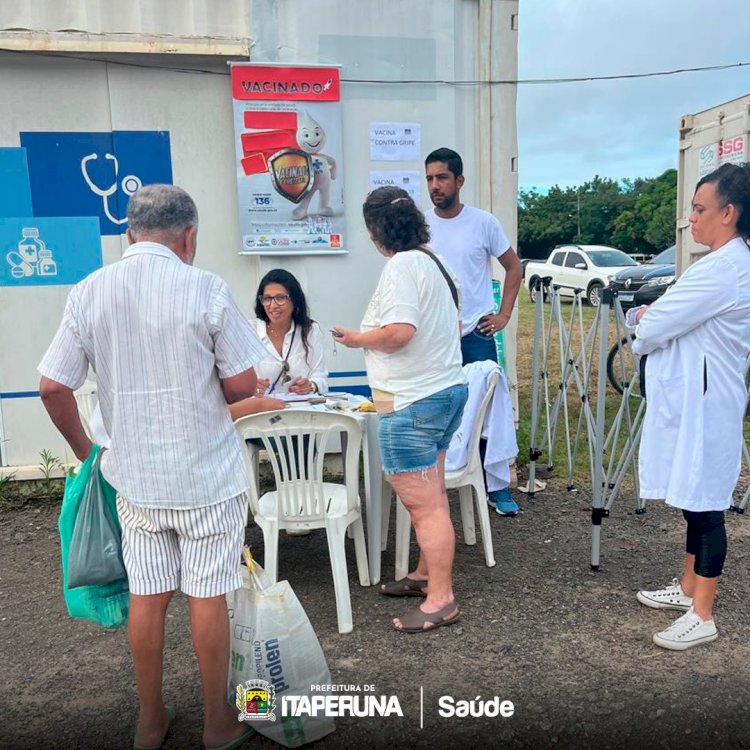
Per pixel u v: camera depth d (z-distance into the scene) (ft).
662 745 7.98
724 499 9.54
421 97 16.10
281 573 12.44
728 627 10.33
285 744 7.95
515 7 15.97
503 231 15.14
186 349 6.95
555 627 10.44
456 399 9.96
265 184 15.67
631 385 14.17
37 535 14.34
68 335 7.11
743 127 21.50
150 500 7.11
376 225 9.95
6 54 14.83
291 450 10.55
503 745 8.03
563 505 15.49
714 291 9.16
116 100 15.34
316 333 13.67
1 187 15.24
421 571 11.50
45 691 9.15
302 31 15.48
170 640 10.28
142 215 7.22
